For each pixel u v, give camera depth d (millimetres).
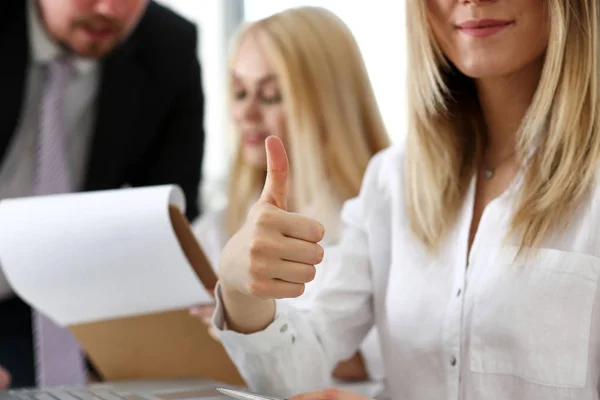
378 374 1457
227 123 1791
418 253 1011
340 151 1620
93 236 1036
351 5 2609
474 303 923
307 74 1624
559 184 884
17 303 1716
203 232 1807
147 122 1854
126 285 1071
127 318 1123
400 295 1006
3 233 1059
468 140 1022
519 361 883
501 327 894
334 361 1066
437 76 991
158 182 1942
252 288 800
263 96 1659
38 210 1067
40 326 1372
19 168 1775
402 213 1058
